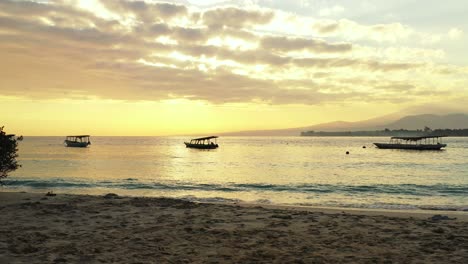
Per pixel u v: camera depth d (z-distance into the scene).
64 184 29.05
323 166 53.19
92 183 29.94
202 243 8.40
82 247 7.92
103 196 17.23
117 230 9.74
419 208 17.64
